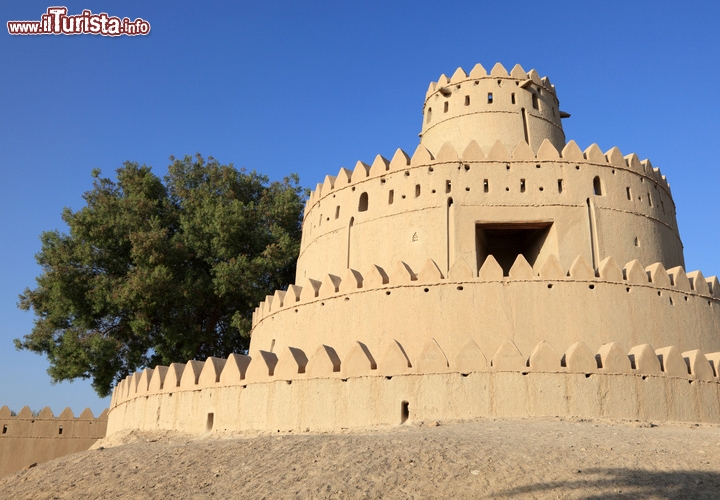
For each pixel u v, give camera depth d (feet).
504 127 106.42
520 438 48.65
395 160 97.19
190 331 121.29
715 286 85.46
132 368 121.19
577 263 79.20
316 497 38.60
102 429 118.01
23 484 53.36
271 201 143.23
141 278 112.78
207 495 41.55
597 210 90.27
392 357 66.90
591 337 75.97
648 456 42.88
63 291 117.29
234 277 118.73
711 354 72.43
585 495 36.65
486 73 111.34
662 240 95.14
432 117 114.62
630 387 64.64
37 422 116.47
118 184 137.08
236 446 52.08
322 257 101.91
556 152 92.68
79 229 121.60
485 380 63.98
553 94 115.96
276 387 71.87
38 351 122.52
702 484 37.76
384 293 82.48
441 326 78.07
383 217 94.99
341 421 66.85
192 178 143.02
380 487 39.24
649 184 96.99
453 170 92.73
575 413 62.80
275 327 95.35
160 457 52.44
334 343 84.74
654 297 79.61
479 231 93.40
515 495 37.22
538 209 89.51
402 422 64.34
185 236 127.75
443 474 40.32
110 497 44.24
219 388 76.79
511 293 77.92
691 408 66.39
